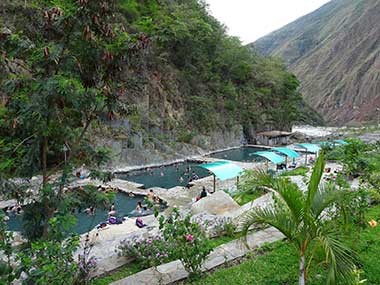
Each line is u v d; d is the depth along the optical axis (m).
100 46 3.83
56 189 4.29
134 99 26.30
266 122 44.41
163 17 29.22
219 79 40.88
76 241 4.00
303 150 33.69
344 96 104.44
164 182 20.62
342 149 12.00
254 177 4.45
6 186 3.83
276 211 4.18
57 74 3.62
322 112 106.56
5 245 3.78
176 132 31.25
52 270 3.47
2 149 3.76
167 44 33.03
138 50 3.98
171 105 32.34
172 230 5.31
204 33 37.06
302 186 11.61
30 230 3.98
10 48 3.68
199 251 5.09
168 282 5.10
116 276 5.36
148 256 5.79
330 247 3.54
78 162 4.35
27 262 3.45
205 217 8.58
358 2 144.12
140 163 24.81
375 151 16.88
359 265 5.21
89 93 3.63
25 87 3.76
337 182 6.58
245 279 5.04
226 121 38.34
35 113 3.57
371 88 97.12
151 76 30.55
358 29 122.69
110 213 12.93
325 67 125.06
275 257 5.78
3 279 3.48
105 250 7.06
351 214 5.82
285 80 50.81
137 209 14.19
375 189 8.88
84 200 4.28
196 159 28.28
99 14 3.68
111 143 22.84
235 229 7.03
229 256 5.99
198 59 38.47
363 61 109.38
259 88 47.38
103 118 4.41
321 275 4.81
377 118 86.00
